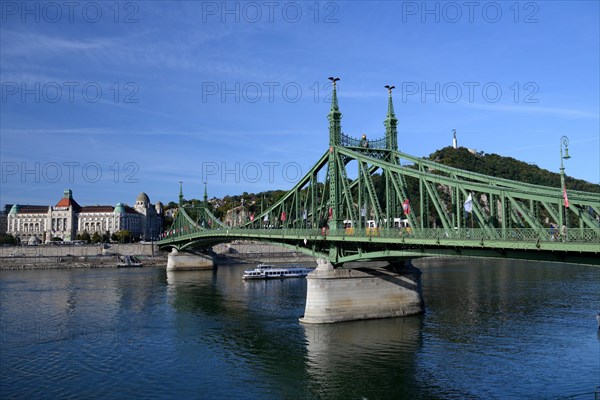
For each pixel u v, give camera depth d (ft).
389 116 231.91
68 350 187.73
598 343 179.63
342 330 204.44
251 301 295.69
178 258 525.34
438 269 463.42
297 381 151.53
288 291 341.21
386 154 230.07
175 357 178.09
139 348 190.19
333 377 153.48
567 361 160.45
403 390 141.49
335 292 219.20
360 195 207.41
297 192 260.01
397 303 228.84
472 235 141.79
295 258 647.56
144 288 360.48
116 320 240.53
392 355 171.32
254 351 182.80
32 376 159.33
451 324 211.20
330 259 217.36
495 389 139.44
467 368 156.46
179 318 244.22
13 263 548.72
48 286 368.07
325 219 237.45
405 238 161.99
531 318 220.43
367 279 224.94
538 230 121.39
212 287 366.43
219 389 147.23
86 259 593.01
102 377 158.40
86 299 305.32
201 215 626.64
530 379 145.89
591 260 113.91
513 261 549.95
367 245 198.08
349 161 232.53
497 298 274.16
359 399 136.67
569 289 305.12
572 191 132.77
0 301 296.10
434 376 150.82
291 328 214.28
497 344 180.75
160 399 140.05
